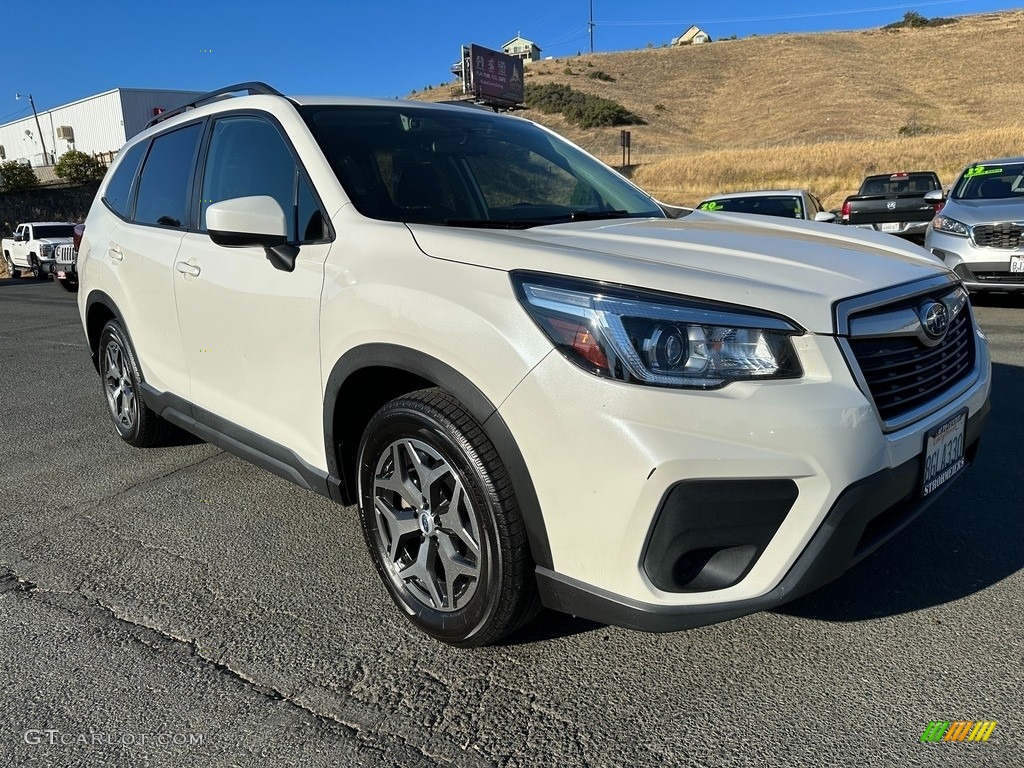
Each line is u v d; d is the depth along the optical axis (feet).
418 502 7.91
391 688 7.45
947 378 7.92
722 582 6.40
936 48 268.62
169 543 10.73
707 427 6.09
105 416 17.46
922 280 7.75
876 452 6.48
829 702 7.03
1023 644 7.75
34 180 124.67
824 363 6.39
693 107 245.65
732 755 6.43
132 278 12.53
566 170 11.66
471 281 7.15
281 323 9.11
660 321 6.26
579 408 6.34
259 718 7.07
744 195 34.91
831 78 243.40
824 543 6.30
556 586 6.85
